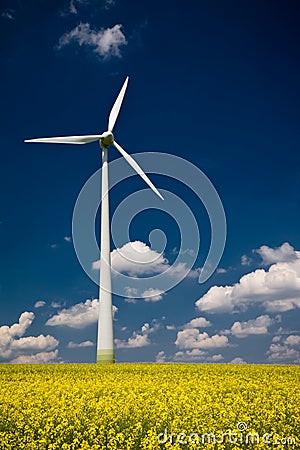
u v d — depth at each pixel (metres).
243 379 20.19
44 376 20.81
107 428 12.62
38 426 12.64
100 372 22.80
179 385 17.67
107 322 27.95
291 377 21.02
